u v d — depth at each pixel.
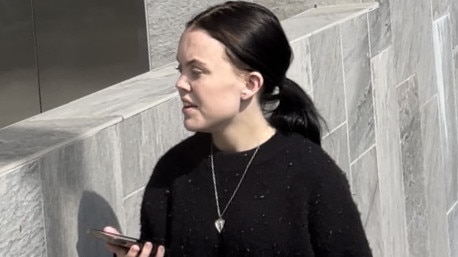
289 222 2.95
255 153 3.01
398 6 7.02
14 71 5.86
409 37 7.28
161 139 3.83
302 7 6.79
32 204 3.07
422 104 7.60
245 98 3.00
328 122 5.56
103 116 3.61
